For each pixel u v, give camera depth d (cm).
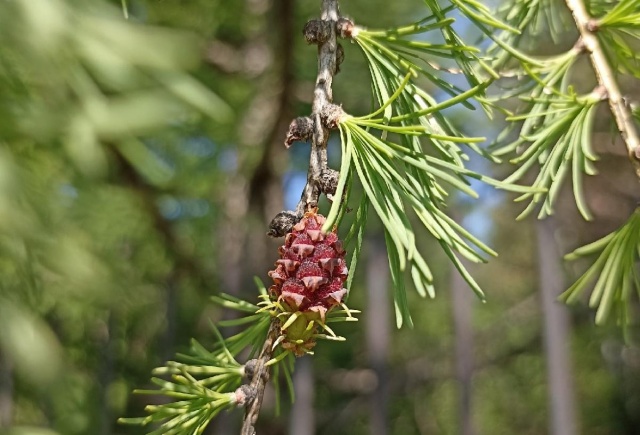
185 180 60
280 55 46
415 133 18
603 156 74
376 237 87
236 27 54
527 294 136
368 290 97
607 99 21
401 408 148
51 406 59
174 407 19
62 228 30
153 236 63
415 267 18
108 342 69
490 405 144
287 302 17
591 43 22
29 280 32
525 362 144
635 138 21
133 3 41
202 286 69
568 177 80
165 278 70
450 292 111
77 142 25
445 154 20
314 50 48
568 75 22
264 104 54
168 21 46
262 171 57
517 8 25
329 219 17
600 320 21
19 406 57
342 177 17
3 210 24
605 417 133
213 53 52
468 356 99
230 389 21
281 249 18
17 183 24
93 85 24
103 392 67
